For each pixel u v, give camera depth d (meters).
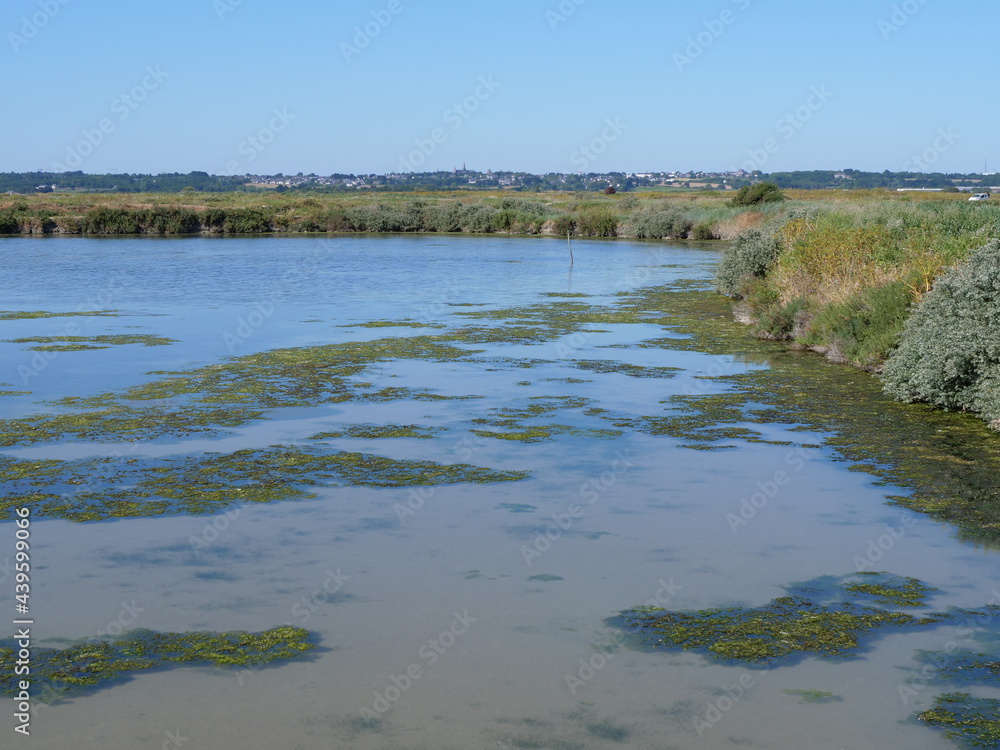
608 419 14.30
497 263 46.62
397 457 12.21
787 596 8.12
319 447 12.66
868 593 8.18
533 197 111.31
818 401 15.52
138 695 6.49
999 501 10.52
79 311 27.36
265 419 14.21
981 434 13.36
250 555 8.95
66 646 7.18
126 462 11.90
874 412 14.73
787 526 9.78
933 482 11.20
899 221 23.94
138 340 21.89
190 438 13.07
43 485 10.97
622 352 20.45
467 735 6.03
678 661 7.00
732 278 30.56
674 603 7.97
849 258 22.75
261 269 42.62
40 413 14.48
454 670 6.85
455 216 80.06
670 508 10.35
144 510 10.16
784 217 36.19
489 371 18.16
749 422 14.12
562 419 14.28
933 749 5.90
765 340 22.16
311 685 6.63
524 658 7.03
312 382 17.03
